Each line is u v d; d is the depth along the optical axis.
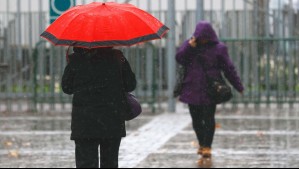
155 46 44.75
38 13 44.75
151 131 32.59
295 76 42.22
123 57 17.53
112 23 16.80
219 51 24.62
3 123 36.41
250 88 42.09
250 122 35.62
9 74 44.62
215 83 24.38
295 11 45.12
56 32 17.08
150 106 44.06
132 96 17.92
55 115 40.31
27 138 30.53
